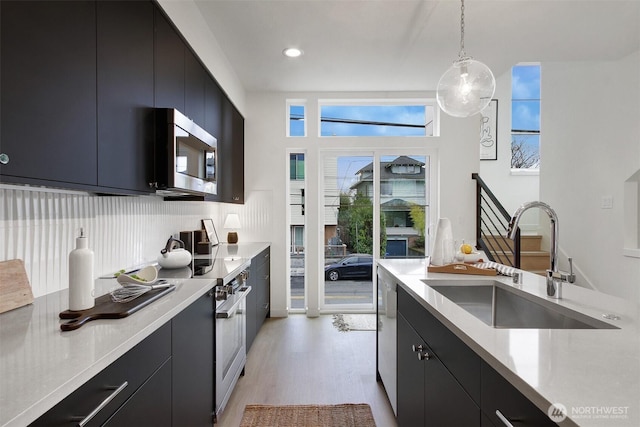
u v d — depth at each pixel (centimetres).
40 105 96
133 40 150
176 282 175
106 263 186
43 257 142
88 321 109
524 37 275
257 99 397
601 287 351
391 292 203
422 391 146
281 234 397
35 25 94
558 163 407
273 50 295
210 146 234
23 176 91
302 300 416
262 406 215
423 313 145
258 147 397
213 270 213
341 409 212
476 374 93
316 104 398
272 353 295
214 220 379
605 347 83
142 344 106
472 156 400
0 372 74
